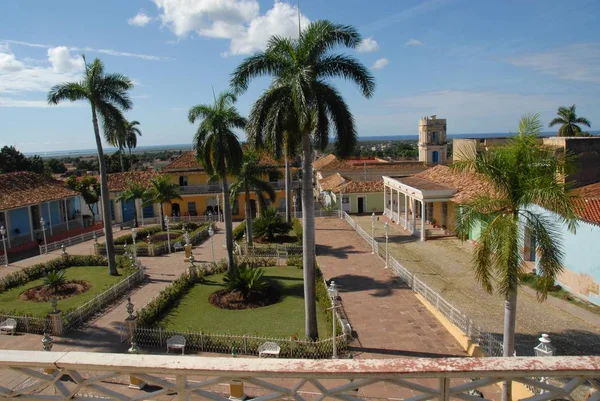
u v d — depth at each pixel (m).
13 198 33.59
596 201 17.80
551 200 10.13
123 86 23.70
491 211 11.00
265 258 26.08
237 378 2.78
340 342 13.83
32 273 24.69
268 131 15.07
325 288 19.41
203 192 43.84
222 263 25.14
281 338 15.07
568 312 16.36
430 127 58.28
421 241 29.23
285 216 40.12
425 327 15.32
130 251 28.36
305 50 14.80
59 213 40.78
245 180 29.36
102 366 2.87
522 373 2.58
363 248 27.97
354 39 14.86
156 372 2.82
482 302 17.77
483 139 35.25
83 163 104.44
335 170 52.00
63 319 16.41
